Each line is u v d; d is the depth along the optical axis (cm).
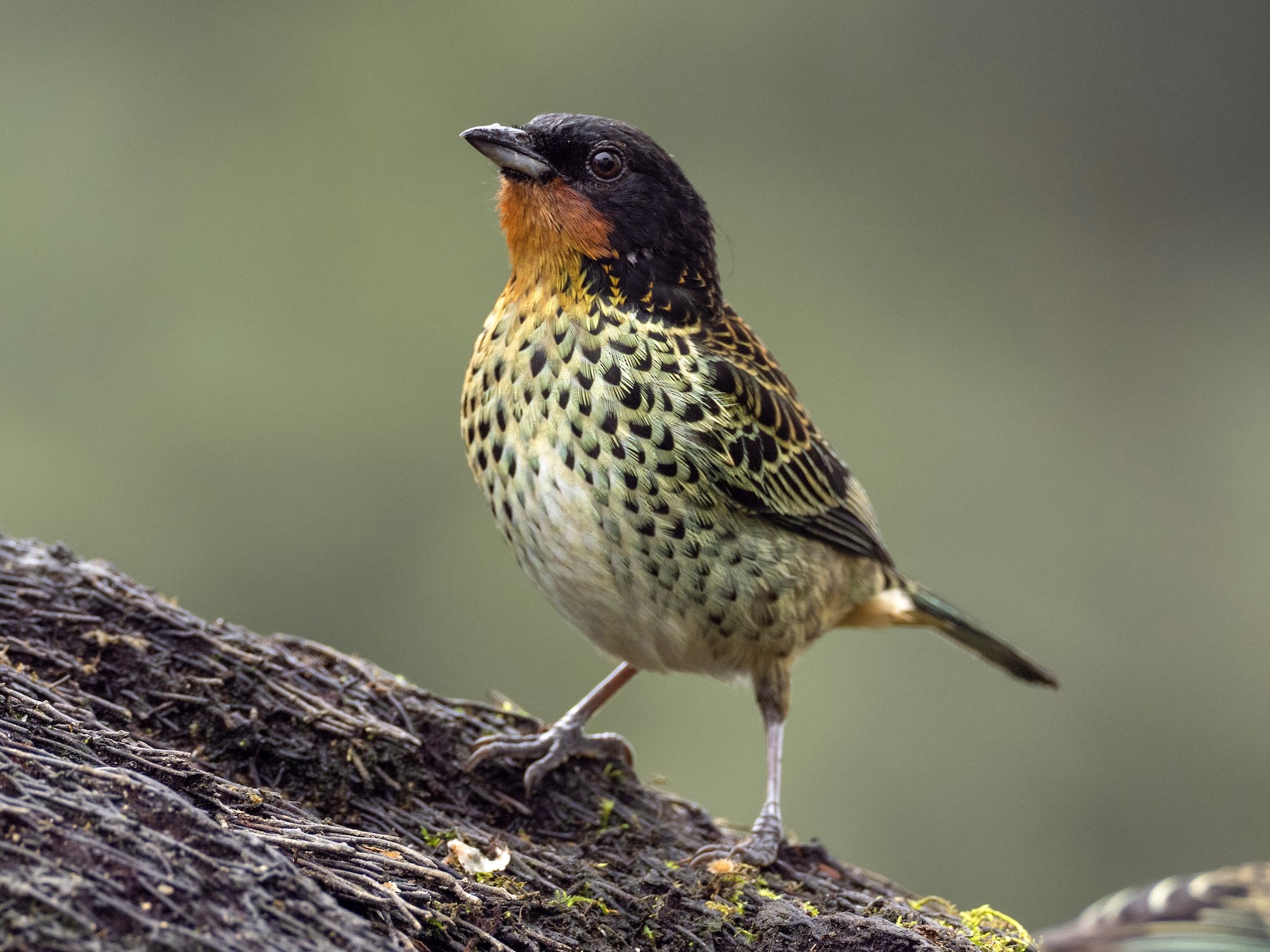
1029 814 1422
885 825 1380
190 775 494
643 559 631
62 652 598
